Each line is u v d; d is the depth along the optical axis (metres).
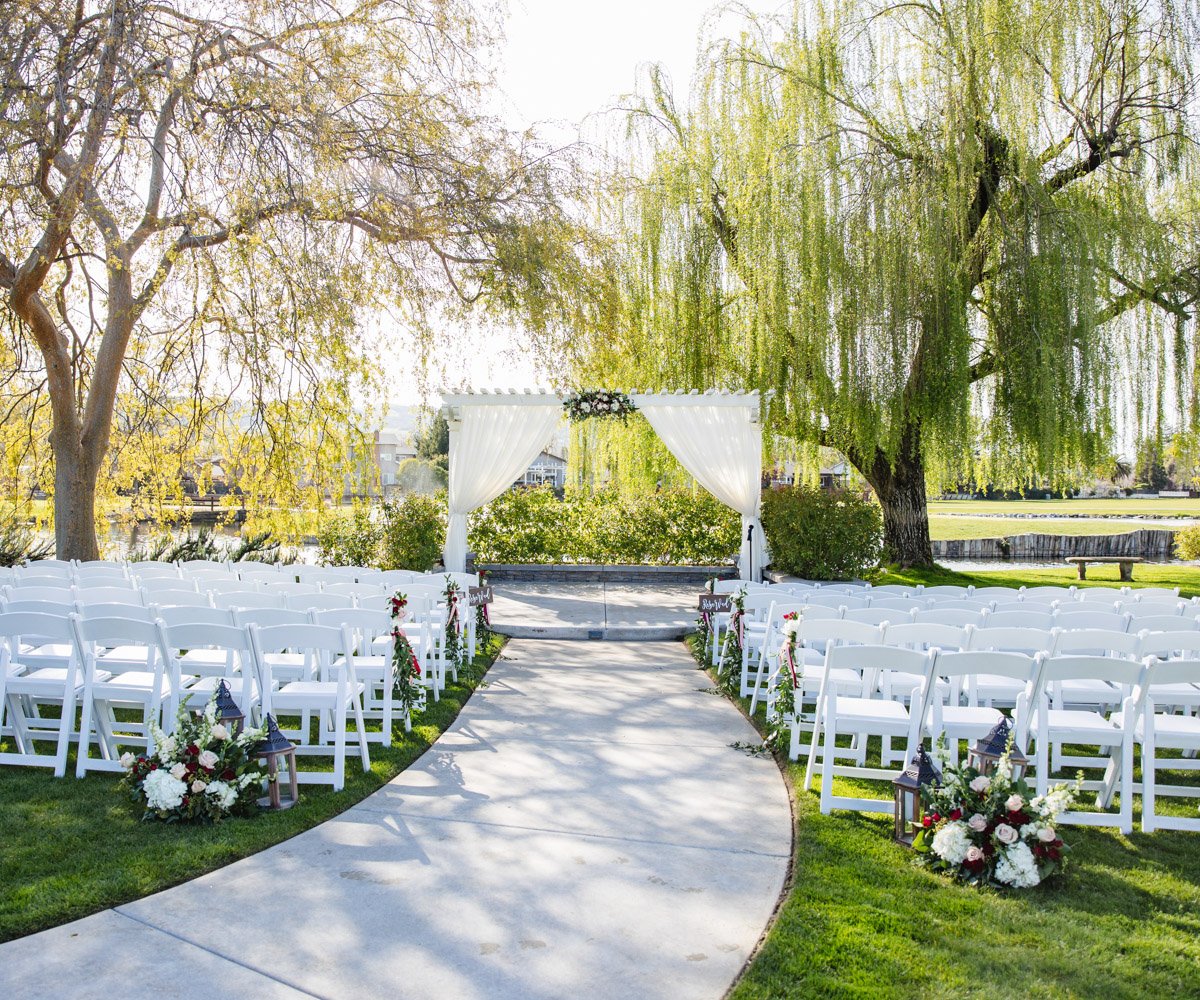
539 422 12.61
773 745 5.73
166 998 2.87
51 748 5.66
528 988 2.97
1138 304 11.79
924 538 14.73
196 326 10.19
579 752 5.61
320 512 10.50
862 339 11.55
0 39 7.38
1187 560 20.17
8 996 2.85
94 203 8.43
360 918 3.42
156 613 5.28
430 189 10.26
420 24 10.13
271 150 8.33
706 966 3.12
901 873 3.89
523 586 13.43
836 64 12.32
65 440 10.83
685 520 14.17
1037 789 4.58
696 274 13.62
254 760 4.57
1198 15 11.25
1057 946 3.28
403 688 5.91
